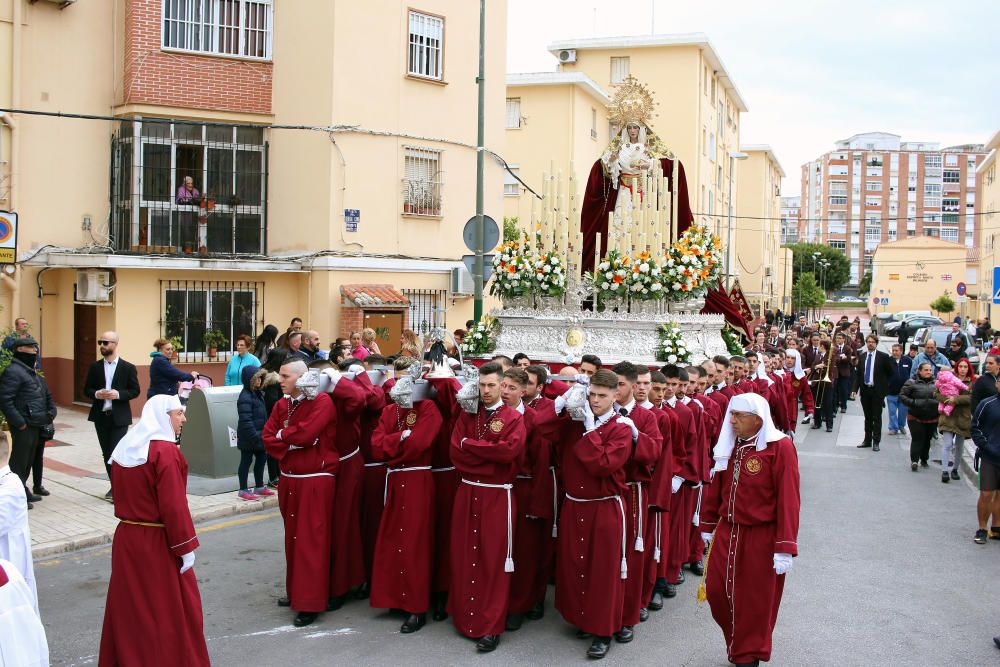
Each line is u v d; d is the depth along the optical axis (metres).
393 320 18.95
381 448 6.95
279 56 19.05
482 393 6.63
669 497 7.26
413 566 6.91
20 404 9.77
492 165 21.64
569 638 6.82
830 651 6.54
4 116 16.38
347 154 18.45
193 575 5.62
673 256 11.67
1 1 16.34
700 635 6.91
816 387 19.08
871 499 11.83
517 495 7.05
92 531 9.11
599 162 13.20
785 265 72.00
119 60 17.92
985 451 9.50
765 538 5.82
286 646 6.54
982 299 54.09
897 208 122.38
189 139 18.36
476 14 20.72
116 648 5.41
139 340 16.48
